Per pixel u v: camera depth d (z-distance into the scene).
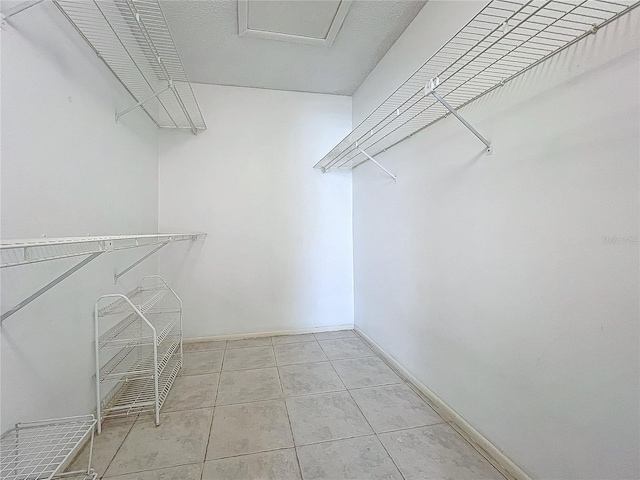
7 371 1.03
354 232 3.23
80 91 1.47
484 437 1.44
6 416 1.03
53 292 1.28
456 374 1.65
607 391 0.94
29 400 1.13
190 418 1.69
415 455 1.40
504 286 1.32
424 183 1.94
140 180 2.32
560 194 1.07
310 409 1.78
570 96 1.03
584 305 1.00
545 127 1.13
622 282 0.89
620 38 0.89
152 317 2.45
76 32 1.44
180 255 2.88
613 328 0.92
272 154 3.07
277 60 2.55
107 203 1.75
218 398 1.90
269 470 1.32
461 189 1.60
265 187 3.06
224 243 2.97
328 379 2.16
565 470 1.07
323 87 3.05
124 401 1.81
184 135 2.88
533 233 1.18
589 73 0.97
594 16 0.93
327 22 2.06
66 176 1.36
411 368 2.12
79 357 1.48
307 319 3.18
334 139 3.21
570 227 1.04
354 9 1.95
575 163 1.02
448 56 1.66
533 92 1.17
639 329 0.86
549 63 1.11
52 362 1.27
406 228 2.17
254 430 1.59
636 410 0.87
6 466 1.02
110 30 1.68
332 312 3.24
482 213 1.45
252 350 2.70
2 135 1.01
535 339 1.18
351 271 3.26
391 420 1.67
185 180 2.88
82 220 1.48
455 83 1.57
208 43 2.31
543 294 1.14
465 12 1.53
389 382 2.12
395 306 2.35
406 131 2.13
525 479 1.22
